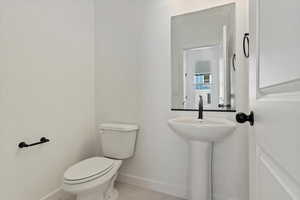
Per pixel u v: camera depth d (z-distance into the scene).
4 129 1.45
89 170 1.60
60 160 1.96
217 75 1.81
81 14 2.25
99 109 2.42
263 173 0.66
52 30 1.88
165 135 2.04
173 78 1.99
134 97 2.19
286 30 0.42
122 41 2.25
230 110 1.73
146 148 2.14
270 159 0.58
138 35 2.16
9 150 1.48
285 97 0.45
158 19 2.06
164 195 2.00
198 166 1.61
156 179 2.09
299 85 0.37
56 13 1.92
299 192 0.38
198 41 1.89
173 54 1.99
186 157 1.92
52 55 1.88
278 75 0.47
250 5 0.85
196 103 1.90
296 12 0.37
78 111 2.21
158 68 2.06
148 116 2.12
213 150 1.80
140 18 2.14
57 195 1.91
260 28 0.65
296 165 0.38
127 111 2.24
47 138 1.82
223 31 1.77
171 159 2.01
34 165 1.69
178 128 1.53
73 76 2.14
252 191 0.86
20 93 1.57
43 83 1.78
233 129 1.48
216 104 1.81
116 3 2.27
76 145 2.18
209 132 1.42
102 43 2.38
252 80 0.82
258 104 0.71
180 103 1.96
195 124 1.46
